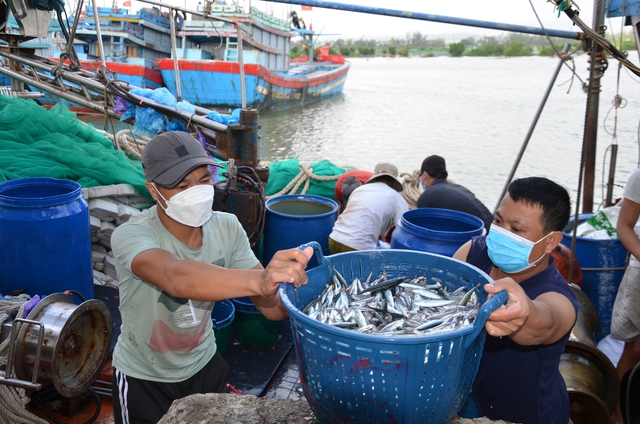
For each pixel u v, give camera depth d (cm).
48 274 370
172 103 527
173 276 178
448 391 142
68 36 643
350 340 132
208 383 243
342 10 471
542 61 14588
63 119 556
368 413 143
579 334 350
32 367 288
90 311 306
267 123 2278
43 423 289
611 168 612
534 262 203
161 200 206
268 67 2758
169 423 173
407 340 127
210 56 2519
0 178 434
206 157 207
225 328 377
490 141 1841
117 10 2270
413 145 1791
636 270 380
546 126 2158
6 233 359
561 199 196
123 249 199
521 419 215
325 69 3888
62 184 412
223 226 233
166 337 218
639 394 354
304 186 732
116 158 526
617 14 457
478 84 4750
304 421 173
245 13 2369
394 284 186
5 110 524
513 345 210
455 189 510
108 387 361
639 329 384
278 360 409
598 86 602
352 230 504
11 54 635
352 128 2170
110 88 548
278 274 155
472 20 495
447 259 194
